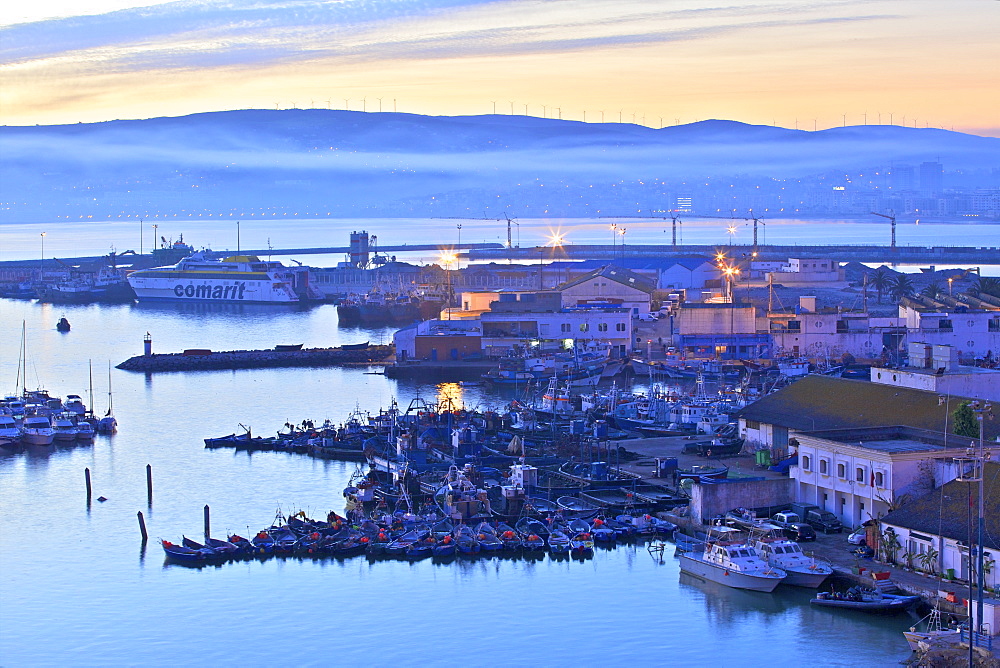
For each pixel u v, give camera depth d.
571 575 119.19
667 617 107.75
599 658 100.44
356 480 155.75
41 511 145.50
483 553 126.25
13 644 106.19
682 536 125.69
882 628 102.62
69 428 186.88
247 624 109.69
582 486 146.00
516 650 102.50
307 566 124.56
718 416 178.00
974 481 98.00
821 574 109.31
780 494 129.50
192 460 171.50
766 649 100.38
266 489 153.75
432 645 104.00
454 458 157.88
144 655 103.31
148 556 128.50
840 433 128.62
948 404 131.38
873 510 119.19
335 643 104.88
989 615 92.56
